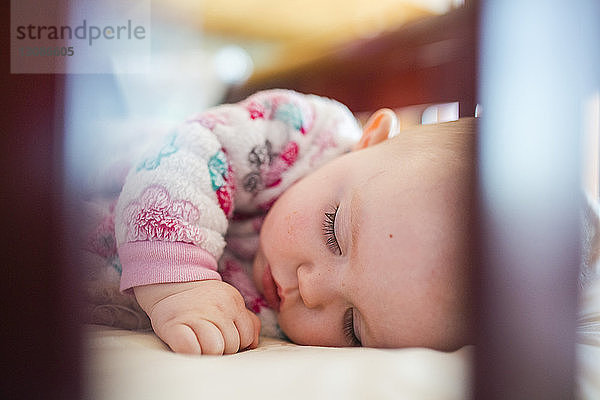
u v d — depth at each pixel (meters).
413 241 0.30
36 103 0.19
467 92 0.20
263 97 0.43
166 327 0.29
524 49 0.18
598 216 0.38
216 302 0.31
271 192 0.40
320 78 1.00
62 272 0.19
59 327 0.19
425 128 0.36
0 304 0.19
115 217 0.33
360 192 0.32
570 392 0.19
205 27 0.89
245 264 0.39
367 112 0.92
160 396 0.20
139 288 0.32
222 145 0.39
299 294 0.34
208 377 0.22
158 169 0.34
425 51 0.81
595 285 0.36
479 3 0.19
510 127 0.18
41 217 0.19
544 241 0.18
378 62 0.89
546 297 0.19
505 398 0.18
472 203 0.19
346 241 0.32
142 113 0.53
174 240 0.32
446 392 0.20
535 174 0.18
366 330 0.32
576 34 0.18
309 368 0.23
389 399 0.20
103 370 0.21
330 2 0.85
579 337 0.20
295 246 0.34
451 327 0.29
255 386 0.21
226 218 0.37
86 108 0.20
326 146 0.43
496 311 0.18
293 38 0.97
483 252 0.19
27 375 0.19
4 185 0.19
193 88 0.88
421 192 0.31
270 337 0.36
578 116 0.18
